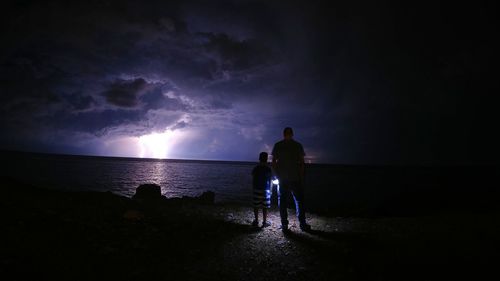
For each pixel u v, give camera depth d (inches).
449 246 217.2
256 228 278.1
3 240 175.3
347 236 249.1
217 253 197.3
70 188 1043.3
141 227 249.1
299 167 268.4
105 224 244.5
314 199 992.2
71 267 154.6
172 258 182.9
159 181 1610.5
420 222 315.6
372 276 162.2
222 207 415.8
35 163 2935.5
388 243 226.7
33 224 214.1
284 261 185.5
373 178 2605.8
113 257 175.2
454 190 1205.1
